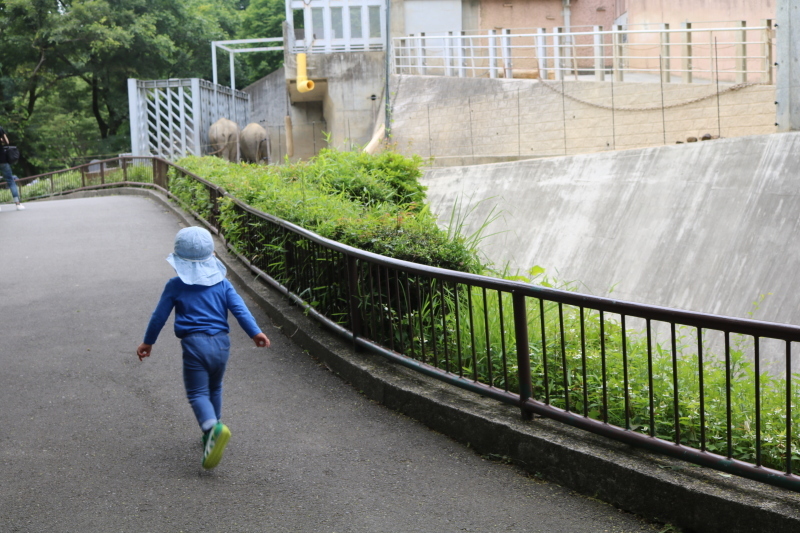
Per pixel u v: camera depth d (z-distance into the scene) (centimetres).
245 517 379
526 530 361
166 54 4191
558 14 3438
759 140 1241
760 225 1177
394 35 3359
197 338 436
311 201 881
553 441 415
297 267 757
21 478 425
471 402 487
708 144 1313
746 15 2234
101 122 4669
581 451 399
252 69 5531
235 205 1044
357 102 3369
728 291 1166
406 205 1200
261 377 603
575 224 1476
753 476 347
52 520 377
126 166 2341
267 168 1371
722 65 2348
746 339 1046
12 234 1345
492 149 2455
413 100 2756
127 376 606
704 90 1927
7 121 3866
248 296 866
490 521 370
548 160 1588
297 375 607
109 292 891
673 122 1989
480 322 599
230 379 599
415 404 509
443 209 1734
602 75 2225
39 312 808
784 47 1470
